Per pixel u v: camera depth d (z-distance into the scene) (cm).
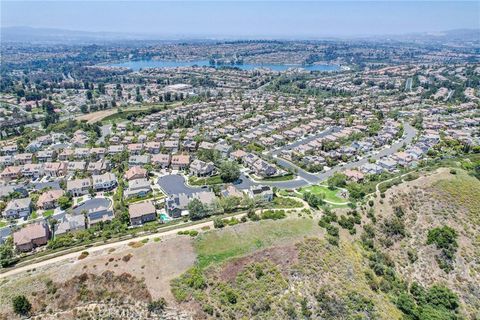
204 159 17988
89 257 9631
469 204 12825
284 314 8300
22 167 17200
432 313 8962
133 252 9619
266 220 11369
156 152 19912
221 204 12625
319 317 8394
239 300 8462
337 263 9825
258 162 17100
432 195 13275
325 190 14625
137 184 14812
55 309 8219
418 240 11575
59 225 12025
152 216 12400
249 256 9625
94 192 14750
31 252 10662
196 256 9569
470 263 10794
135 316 8100
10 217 12925
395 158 17925
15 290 8544
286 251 9906
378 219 12288
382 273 10131
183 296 8344
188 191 14900
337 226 11481
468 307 9631
